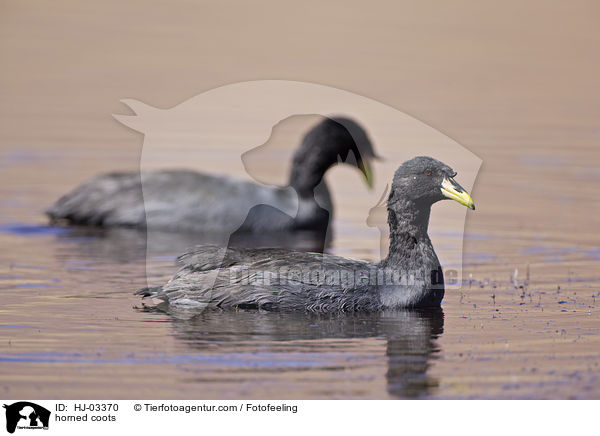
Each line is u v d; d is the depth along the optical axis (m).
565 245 17.66
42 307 13.04
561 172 24.41
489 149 26.75
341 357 11.12
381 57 42.31
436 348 11.48
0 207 20.45
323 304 13.09
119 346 11.35
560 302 13.69
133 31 47.62
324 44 45.09
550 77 39.84
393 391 10.03
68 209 19.70
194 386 10.07
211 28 49.00
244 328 12.24
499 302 13.71
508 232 18.69
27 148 26.12
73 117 30.34
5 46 42.81
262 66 38.84
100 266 15.73
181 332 11.96
